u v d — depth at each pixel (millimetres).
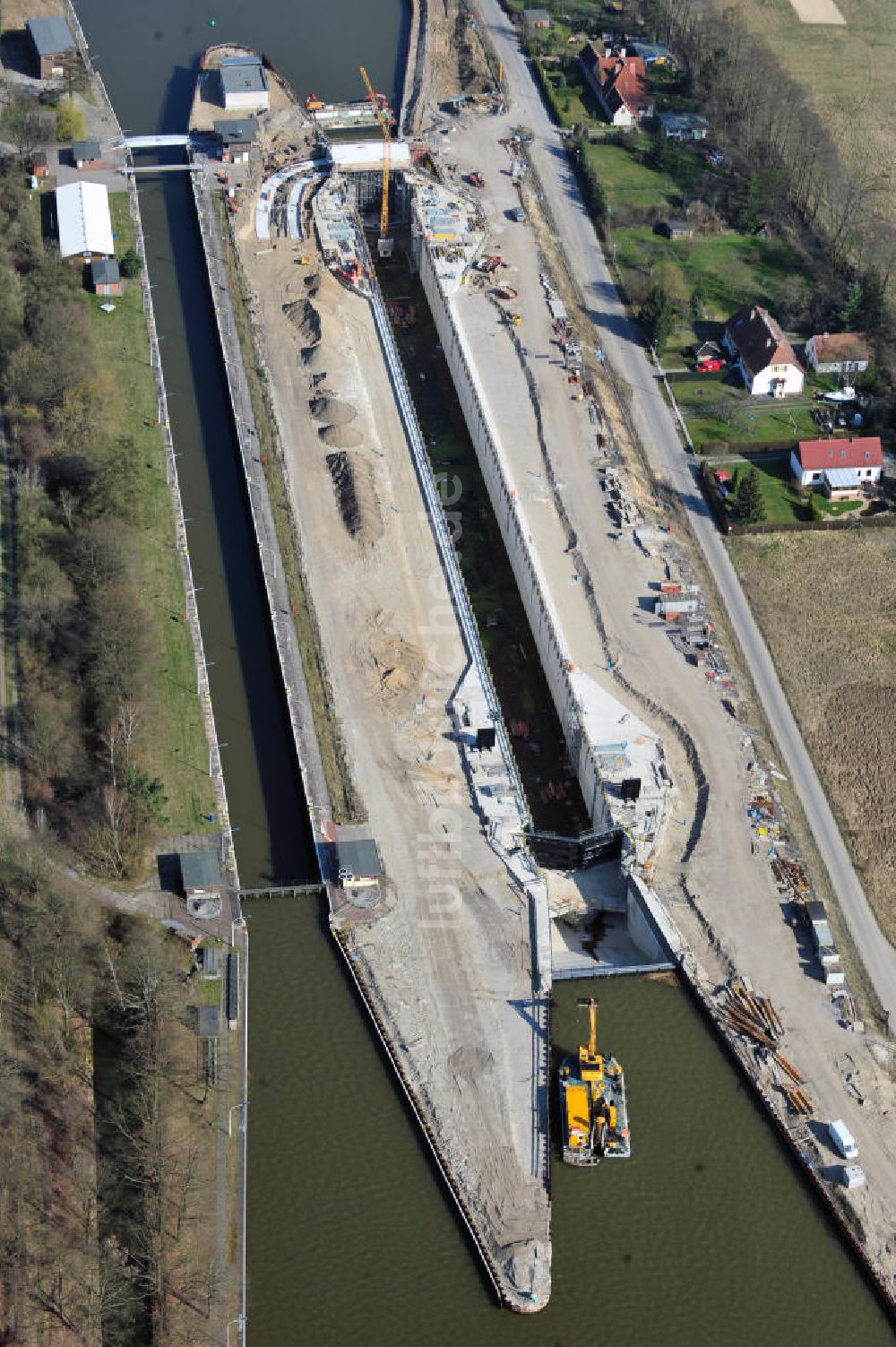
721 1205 156125
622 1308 148375
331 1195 154750
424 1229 152875
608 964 177125
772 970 174875
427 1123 159750
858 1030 170000
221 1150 156625
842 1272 152125
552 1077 165000
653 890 182000
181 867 176875
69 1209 148875
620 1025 170125
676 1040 169125
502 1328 146375
